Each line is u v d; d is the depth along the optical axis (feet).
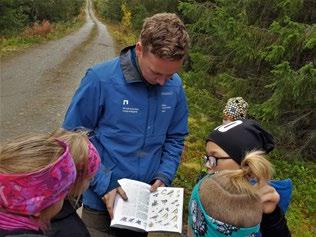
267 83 28.40
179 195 8.17
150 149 8.36
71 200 5.79
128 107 7.93
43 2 117.39
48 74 46.01
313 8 27.25
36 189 4.40
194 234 6.07
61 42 81.00
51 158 4.55
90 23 168.55
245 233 5.55
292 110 26.84
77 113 7.95
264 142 7.39
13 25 84.28
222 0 31.30
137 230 7.59
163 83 7.66
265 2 29.96
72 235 5.64
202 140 27.84
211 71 35.32
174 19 7.11
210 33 34.53
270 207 6.12
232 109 15.01
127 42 96.43
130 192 7.98
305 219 19.79
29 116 29.99
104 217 8.55
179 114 8.82
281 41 24.72
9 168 4.35
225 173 5.90
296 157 25.90
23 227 4.44
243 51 27.04
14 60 52.75
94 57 65.00
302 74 22.36
